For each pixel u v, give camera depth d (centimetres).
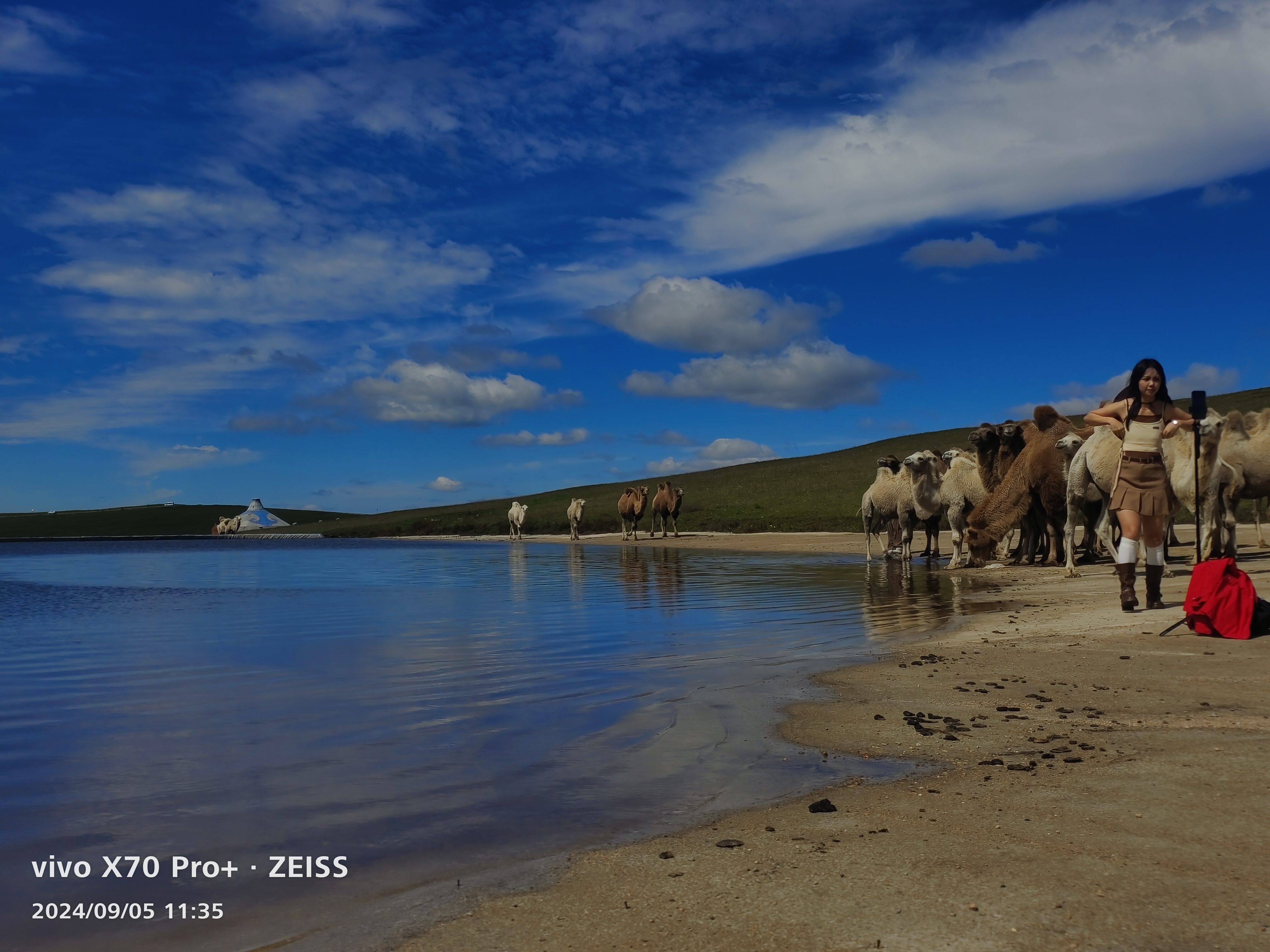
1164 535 984
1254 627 780
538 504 7900
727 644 905
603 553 3112
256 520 10906
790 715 580
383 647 930
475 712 605
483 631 1046
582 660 823
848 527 3922
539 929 283
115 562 3281
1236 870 304
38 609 1416
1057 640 838
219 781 455
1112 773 420
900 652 826
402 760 489
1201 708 541
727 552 2888
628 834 370
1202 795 380
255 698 670
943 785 421
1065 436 1570
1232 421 1323
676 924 283
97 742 538
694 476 8056
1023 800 389
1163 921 270
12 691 711
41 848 364
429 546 4719
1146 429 961
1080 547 1972
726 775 450
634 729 551
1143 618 910
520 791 429
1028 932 266
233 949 277
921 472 1841
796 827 371
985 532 1730
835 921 279
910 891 299
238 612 1335
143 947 279
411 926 288
